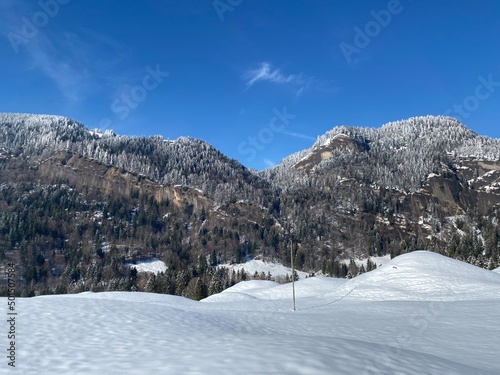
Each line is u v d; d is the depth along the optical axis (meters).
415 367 7.50
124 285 111.94
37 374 7.43
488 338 14.23
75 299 19.11
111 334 11.50
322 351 7.80
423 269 40.56
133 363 7.89
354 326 18.30
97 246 165.12
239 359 7.31
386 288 37.91
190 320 16.38
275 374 6.39
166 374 6.79
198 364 7.21
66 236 170.62
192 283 96.19
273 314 24.00
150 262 165.00
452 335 14.97
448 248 137.75
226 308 32.22
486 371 8.69
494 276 38.91
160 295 45.00
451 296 32.44
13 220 165.12
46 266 141.50
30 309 14.80
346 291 40.47
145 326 13.21
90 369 7.61
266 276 149.25
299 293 51.97
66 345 9.88
